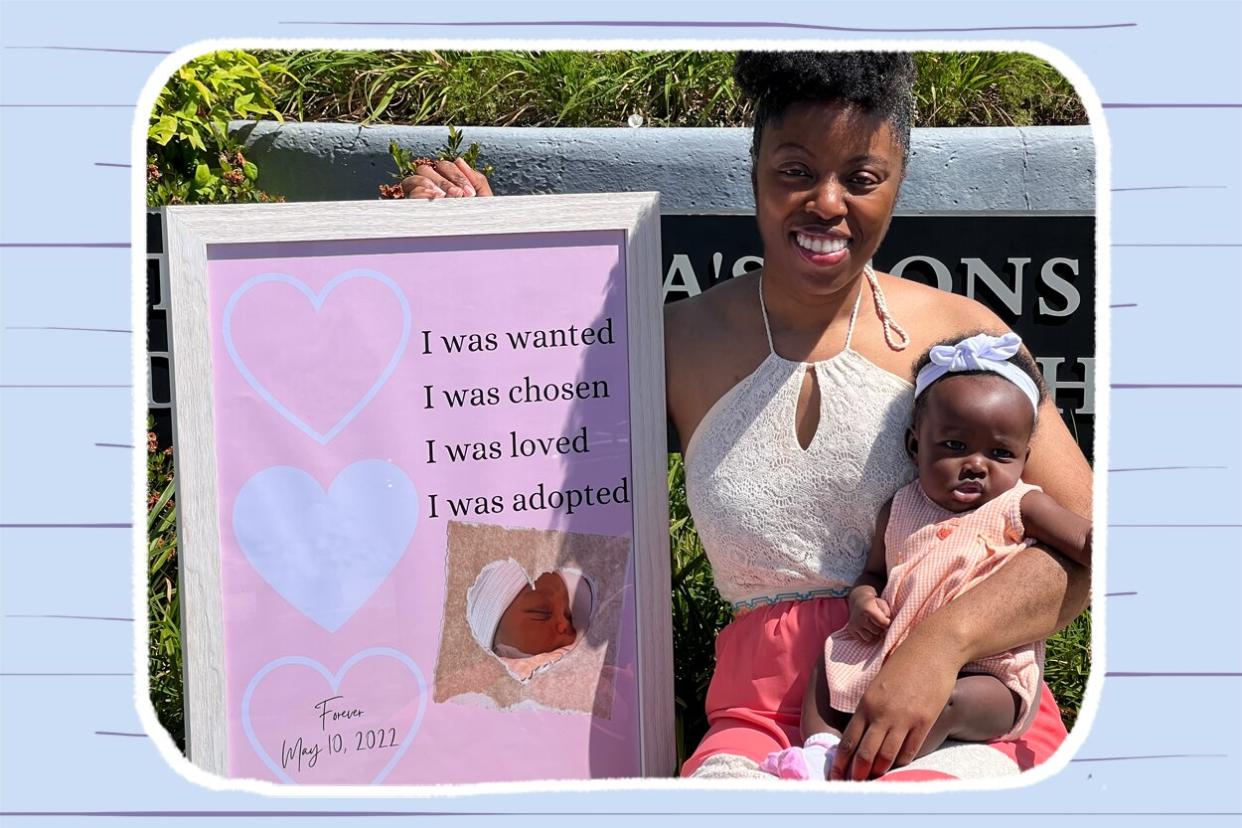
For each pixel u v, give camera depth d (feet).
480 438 6.49
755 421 6.58
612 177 8.51
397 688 6.46
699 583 8.00
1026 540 6.37
